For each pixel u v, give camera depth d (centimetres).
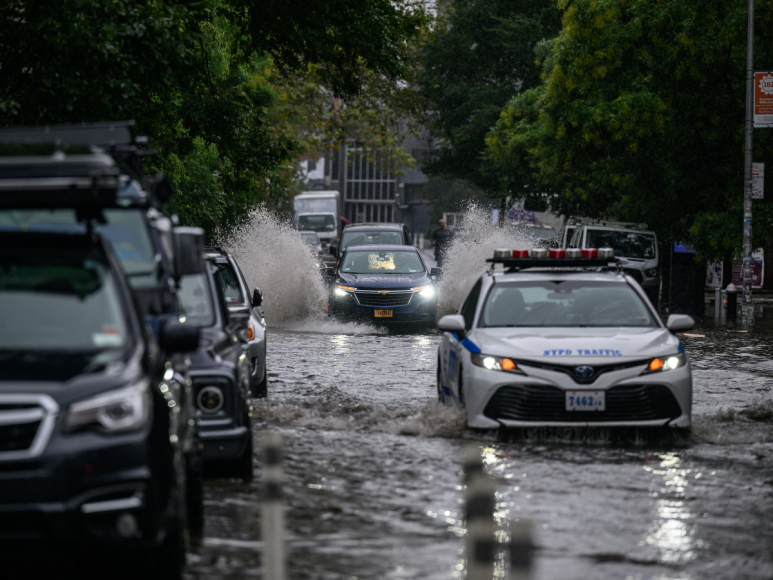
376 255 8881
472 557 1327
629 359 3506
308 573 2066
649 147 10975
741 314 9581
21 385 1797
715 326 9412
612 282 4044
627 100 10700
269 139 7906
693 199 11125
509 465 3134
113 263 2097
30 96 4906
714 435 3653
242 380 2964
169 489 1894
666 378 3506
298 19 7431
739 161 10719
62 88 4875
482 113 16800
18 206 2070
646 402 3491
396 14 7812
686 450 3406
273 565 1698
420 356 6450
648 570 2098
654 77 11012
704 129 10788
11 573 1908
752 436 3662
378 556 2189
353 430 3784
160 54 5122
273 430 3781
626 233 11600
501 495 2748
